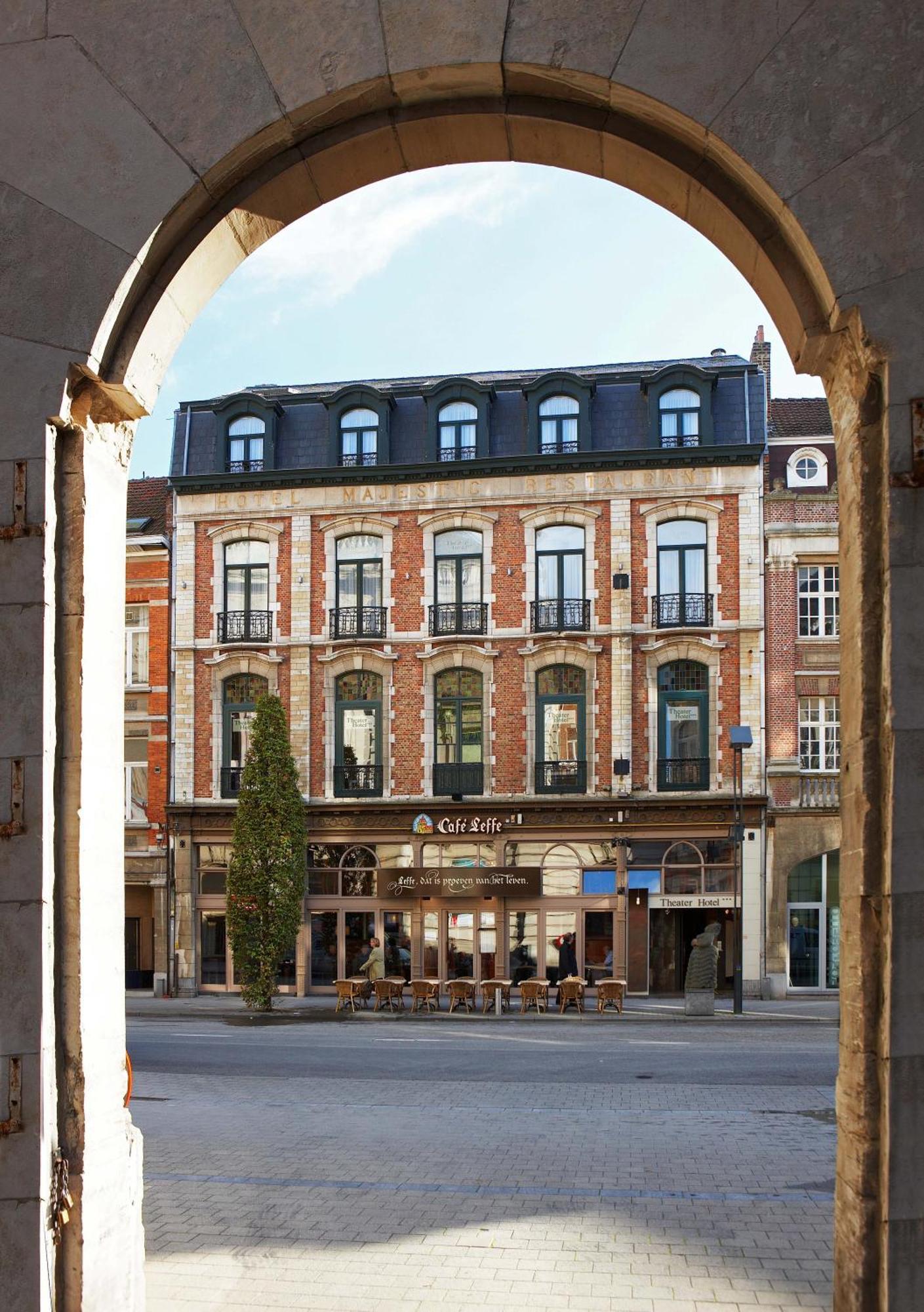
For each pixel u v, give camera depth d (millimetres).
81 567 5418
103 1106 5379
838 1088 5102
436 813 30219
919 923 4668
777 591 29438
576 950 29422
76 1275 5070
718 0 5145
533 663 30141
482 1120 11523
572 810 29547
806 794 28906
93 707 5469
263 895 27250
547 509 30344
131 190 5383
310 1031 22266
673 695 29734
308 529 31547
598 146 5742
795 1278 6492
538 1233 7352
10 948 5074
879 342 4883
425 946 30172
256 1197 8258
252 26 5375
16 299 5391
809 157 5016
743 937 28672
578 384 30750
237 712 31703
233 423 32500
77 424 5453
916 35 5004
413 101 5562
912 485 4801
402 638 30797
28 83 5477
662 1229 7430
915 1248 4570
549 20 5227
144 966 33188
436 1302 6164
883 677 4871
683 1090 13625
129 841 31938
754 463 29547
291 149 5641
